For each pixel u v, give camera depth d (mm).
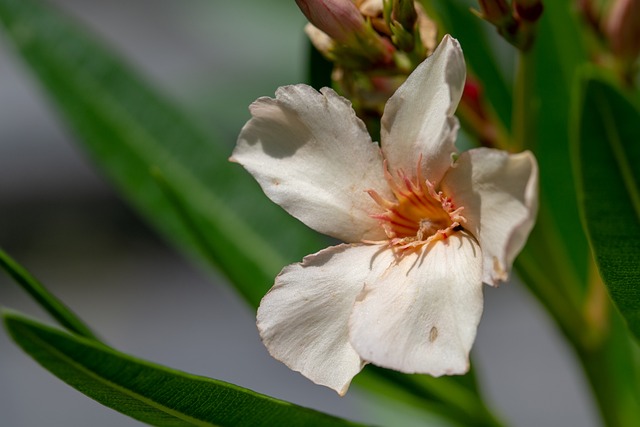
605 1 391
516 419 629
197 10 567
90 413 643
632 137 342
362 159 349
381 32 367
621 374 413
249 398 349
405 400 400
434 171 343
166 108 427
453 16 424
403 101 344
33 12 430
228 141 531
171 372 341
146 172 423
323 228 350
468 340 332
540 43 421
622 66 391
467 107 380
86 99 427
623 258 349
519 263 379
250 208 419
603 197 346
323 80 394
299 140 351
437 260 341
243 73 546
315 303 344
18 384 652
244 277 413
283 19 553
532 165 328
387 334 337
